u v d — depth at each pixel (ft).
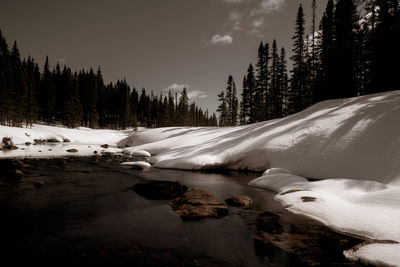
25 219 22.00
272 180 38.34
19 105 157.69
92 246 16.75
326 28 104.73
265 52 135.64
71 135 167.63
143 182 35.96
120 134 208.23
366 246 15.85
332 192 28.43
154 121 272.92
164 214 24.38
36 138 132.87
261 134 63.31
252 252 16.25
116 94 257.75
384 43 73.31
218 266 14.34
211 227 20.94
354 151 37.93
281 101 132.26
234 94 183.01
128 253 15.80
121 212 24.84
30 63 224.74
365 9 55.52
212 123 361.30
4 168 49.65
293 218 23.45
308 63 112.06
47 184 37.19
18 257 14.98
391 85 72.38
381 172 31.30
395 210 20.36
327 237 18.72
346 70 87.20
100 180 42.06
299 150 47.42
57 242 17.31
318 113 58.34
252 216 24.13
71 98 195.42
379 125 38.68
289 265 14.55
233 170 57.41
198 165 56.39
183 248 16.76
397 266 13.42
